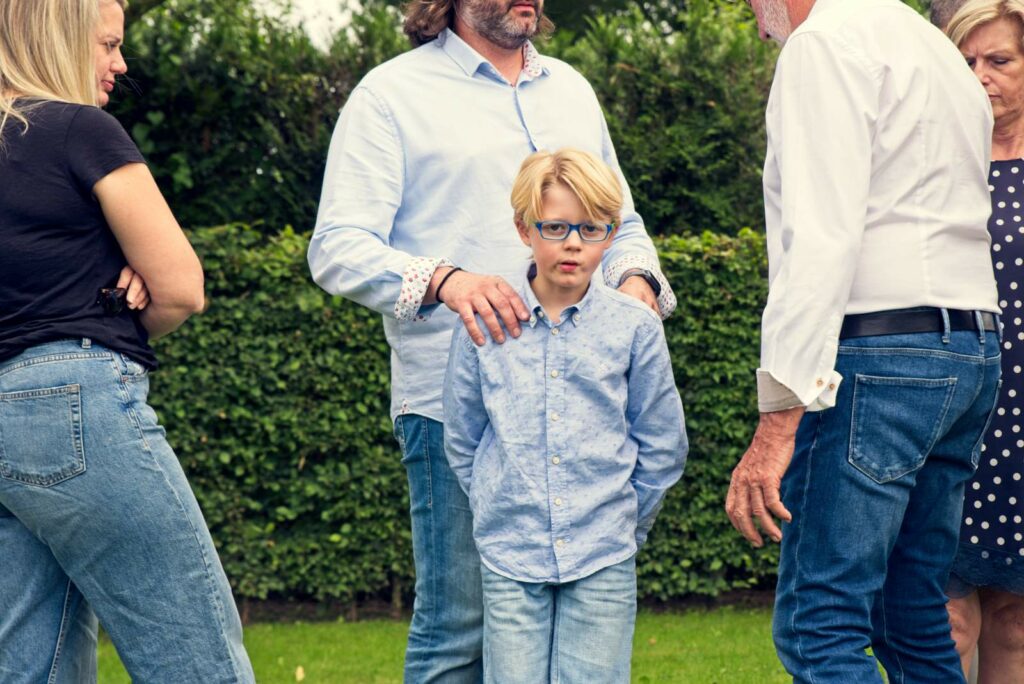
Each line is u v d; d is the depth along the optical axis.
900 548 2.75
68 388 2.38
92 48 2.57
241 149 7.15
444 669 2.98
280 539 6.57
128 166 2.46
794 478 2.59
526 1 2.91
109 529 2.43
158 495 2.46
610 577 2.73
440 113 2.94
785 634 2.59
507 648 2.68
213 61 6.98
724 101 7.17
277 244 6.54
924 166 2.52
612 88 7.19
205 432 6.37
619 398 2.75
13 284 2.40
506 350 2.72
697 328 6.55
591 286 2.75
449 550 2.95
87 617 2.65
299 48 7.20
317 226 2.95
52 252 2.41
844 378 2.52
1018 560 3.21
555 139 3.03
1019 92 3.20
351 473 6.49
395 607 6.77
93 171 2.43
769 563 6.73
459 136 2.93
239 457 6.45
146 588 2.47
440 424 2.92
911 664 2.77
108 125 2.47
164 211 2.52
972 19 3.17
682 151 7.12
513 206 2.75
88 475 2.40
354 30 7.33
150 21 7.42
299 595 7.05
